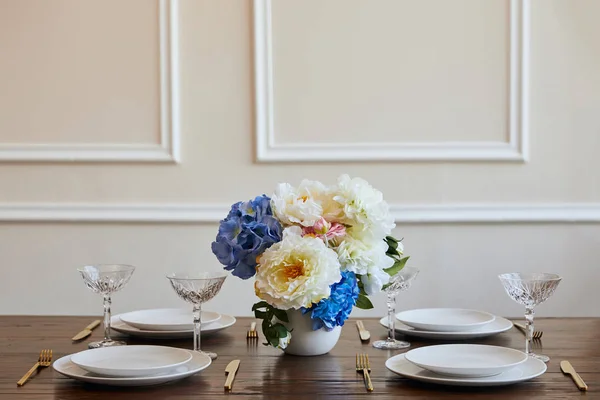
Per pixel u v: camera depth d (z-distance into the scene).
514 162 3.17
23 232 3.24
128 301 3.24
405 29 3.17
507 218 3.15
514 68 3.15
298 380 1.45
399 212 3.16
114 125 3.23
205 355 1.52
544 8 3.16
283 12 3.18
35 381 1.45
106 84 3.23
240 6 3.19
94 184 3.23
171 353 1.52
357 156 3.16
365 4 3.17
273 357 1.65
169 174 3.22
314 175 3.19
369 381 1.40
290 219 1.56
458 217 3.15
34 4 3.22
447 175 3.18
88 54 3.22
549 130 3.17
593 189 3.18
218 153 3.21
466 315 1.97
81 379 1.38
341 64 3.19
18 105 3.24
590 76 3.16
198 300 1.60
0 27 3.23
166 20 3.20
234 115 3.21
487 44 3.17
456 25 3.17
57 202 3.23
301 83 3.19
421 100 3.18
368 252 1.57
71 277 3.24
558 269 3.18
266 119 3.19
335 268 1.50
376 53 3.18
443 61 3.17
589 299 3.18
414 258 3.19
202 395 1.35
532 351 1.69
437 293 3.19
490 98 3.17
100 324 2.05
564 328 1.97
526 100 3.15
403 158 3.15
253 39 3.18
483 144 3.16
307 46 3.19
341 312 1.57
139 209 3.21
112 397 1.33
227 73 3.21
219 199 3.22
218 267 3.21
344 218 1.60
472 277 3.18
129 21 3.21
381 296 3.19
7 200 3.24
